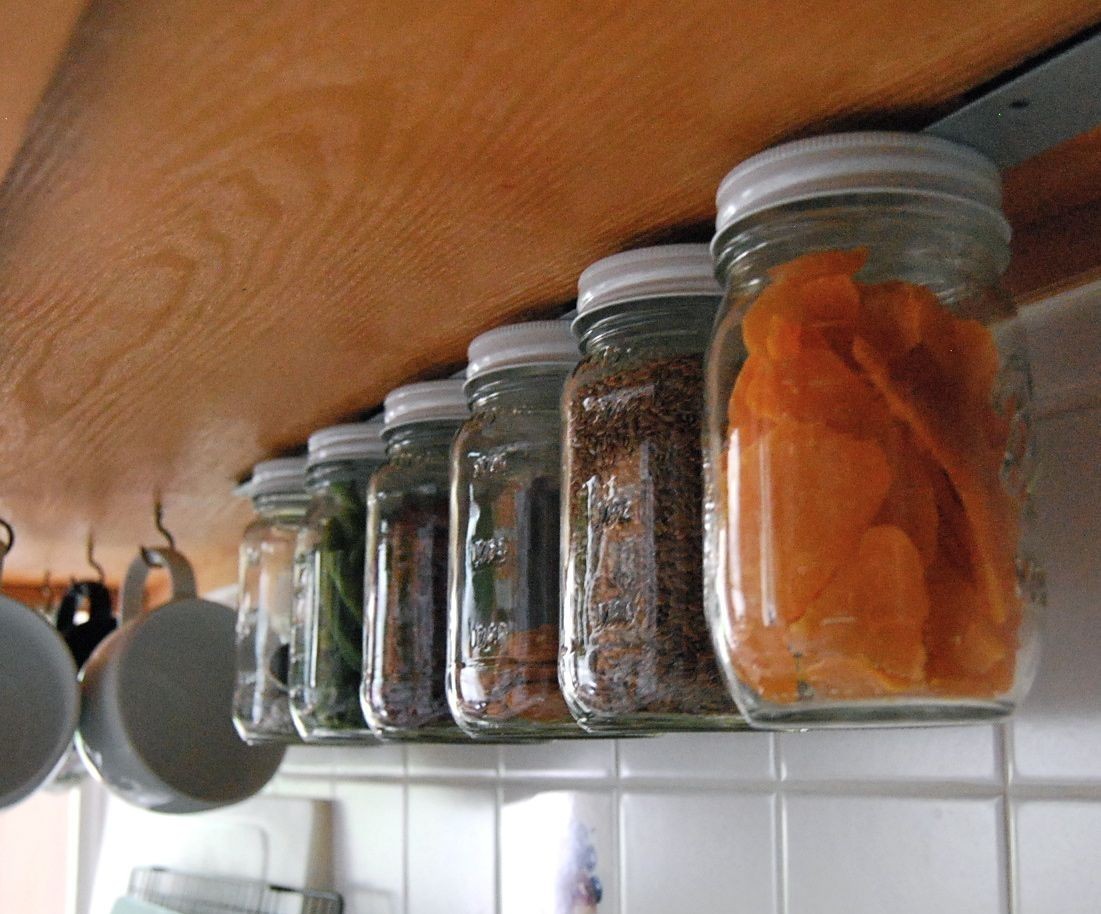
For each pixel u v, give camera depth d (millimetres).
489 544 536
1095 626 460
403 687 606
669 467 444
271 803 1166
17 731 893
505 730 520
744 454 357
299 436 784
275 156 385
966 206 364
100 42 317
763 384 354
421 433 637
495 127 366
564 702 512
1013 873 490
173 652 963
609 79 337
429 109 354
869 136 355
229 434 773
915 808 539
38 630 914
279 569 822
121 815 1499
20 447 789
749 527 350
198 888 1227
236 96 346
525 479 539
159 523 997
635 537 441
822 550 330
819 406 340
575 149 383
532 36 315
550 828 796
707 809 663
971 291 375
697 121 364
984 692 330
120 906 1344
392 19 307
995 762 503
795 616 330
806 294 357
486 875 868
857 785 570
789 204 361
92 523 1083
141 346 586
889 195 355
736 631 352
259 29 311
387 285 507
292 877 1107
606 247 471
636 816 718
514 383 546
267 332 568
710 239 462
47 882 1803
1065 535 470
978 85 344
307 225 441
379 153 384
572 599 459
